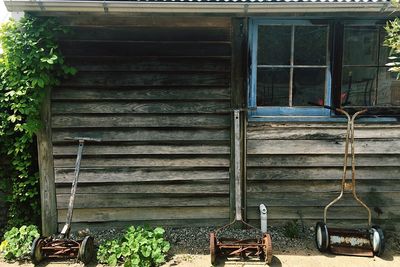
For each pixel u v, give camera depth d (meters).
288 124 3.74
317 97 3.72
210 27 3.63
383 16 3.52
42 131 3.66
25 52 3.35
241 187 3.82
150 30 3.62
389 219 3.91
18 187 3.82
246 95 3.69
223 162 3.82
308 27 3.63
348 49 3.64
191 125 3.76
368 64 3.66
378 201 3.88
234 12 3.28
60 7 3.11
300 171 3.82
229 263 3.24
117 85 3.68
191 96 3.72
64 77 3.61
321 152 3.78
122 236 3.69
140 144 3.78
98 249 3.38
